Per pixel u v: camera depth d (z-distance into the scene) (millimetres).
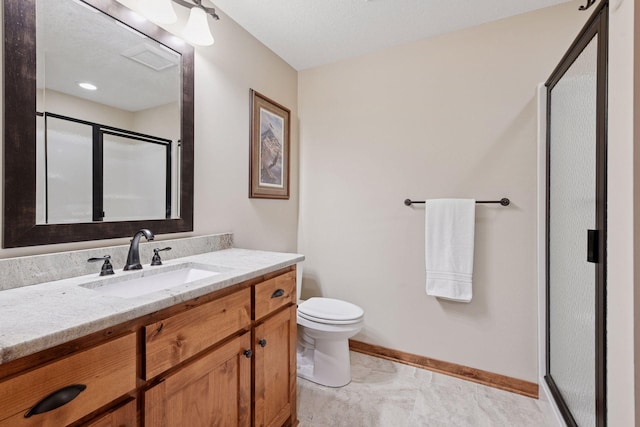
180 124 1524
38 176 1031
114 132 1259
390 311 2213
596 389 1117
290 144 2453
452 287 1915
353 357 2236
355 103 2332
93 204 1188
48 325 641
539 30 1765
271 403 1311
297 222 2578
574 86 1352
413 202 2111
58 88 1084
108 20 1233
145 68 1370
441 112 2027
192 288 925
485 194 1908
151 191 1402
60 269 1054
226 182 1817
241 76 1934
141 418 792
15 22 970
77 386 651
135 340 777
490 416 1598
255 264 1315
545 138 1724
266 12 1796
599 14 1095
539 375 1768
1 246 952
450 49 1999
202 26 1426
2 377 549
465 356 1971
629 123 848
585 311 1233
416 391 1813
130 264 1194
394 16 1832
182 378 899
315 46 2178
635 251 824
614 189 933
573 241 1361
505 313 1866
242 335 1148
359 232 2326
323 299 2117
